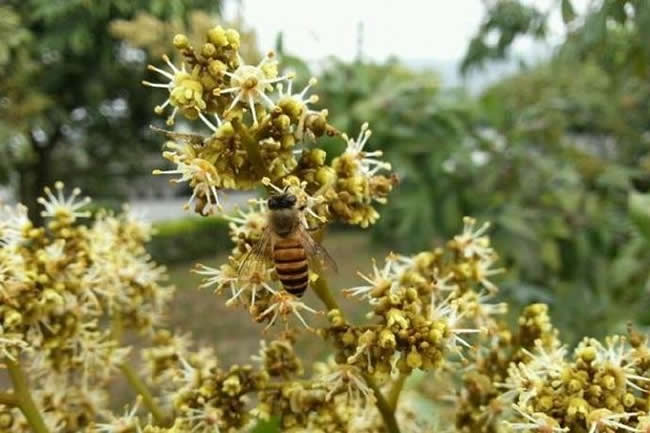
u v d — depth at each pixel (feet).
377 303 0.33
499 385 0.36
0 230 0.39
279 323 0.39
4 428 0.40
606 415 0.30
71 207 0.41
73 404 0.44
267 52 0.31
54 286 0.38
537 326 0.39
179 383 0.41
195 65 0.31
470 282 0.40
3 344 0.36
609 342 0.34
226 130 0.31
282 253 0.32
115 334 0.45
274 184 0.33
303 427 0.36
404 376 0.35
